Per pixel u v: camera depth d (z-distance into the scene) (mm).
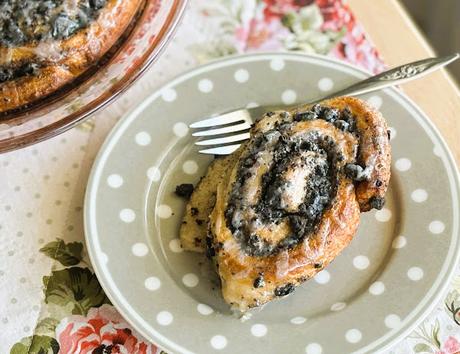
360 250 502
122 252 494
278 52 548
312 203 475
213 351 466
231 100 540
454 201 507
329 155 488
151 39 525
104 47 522
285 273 466
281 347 469
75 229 518
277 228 472
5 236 513
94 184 510
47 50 509
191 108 536
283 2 590
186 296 484
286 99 541
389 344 468
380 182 483
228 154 526
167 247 500
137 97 559
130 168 519
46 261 506
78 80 526
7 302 494
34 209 522
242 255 469
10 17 511
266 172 480
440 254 493
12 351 481
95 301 496
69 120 504
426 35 782
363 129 490
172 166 524
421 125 528
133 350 483
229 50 575
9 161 536
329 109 499
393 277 489
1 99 508
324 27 582
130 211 507
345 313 479
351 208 477
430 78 562
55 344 483
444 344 483
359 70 543
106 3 520
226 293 472
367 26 583
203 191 513
